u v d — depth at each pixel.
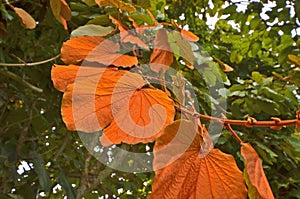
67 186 2.35
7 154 2.16
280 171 3.13
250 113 2.67
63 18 1.20
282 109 2.71
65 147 2.84
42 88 2.32
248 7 3.12
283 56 3.08
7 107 2.55
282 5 2.99
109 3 1.00
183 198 0.77
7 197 2.24
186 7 3.13
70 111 0.78
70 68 0.78
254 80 2.78
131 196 3.15
